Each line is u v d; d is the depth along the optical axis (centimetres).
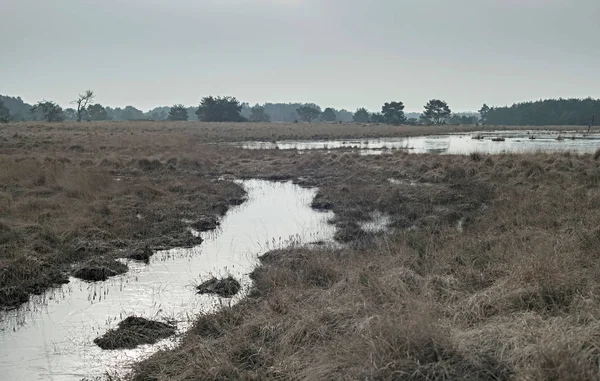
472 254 942
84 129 5747
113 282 948
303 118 15638
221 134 5684
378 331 569
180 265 1053
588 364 468
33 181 1805
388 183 2042
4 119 7794
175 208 1565
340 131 7244
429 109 14225
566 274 699
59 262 1030
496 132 8100
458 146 4444
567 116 15488
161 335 719
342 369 522
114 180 1894
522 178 1867
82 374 614
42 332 733
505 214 1270
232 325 708
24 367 630
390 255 950
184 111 13812
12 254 992
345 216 1517
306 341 620
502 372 487
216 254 1134
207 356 600
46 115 10575
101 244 1132
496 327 565
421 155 2900
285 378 549
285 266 984
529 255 806
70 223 1252
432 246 1035
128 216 1391
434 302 684
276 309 739
